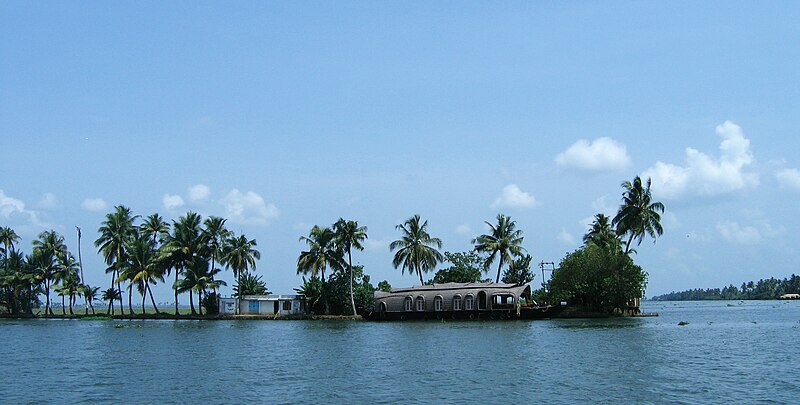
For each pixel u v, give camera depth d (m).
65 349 64.62
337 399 36.47
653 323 93.44
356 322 109.62
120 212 132.00
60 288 138.00
